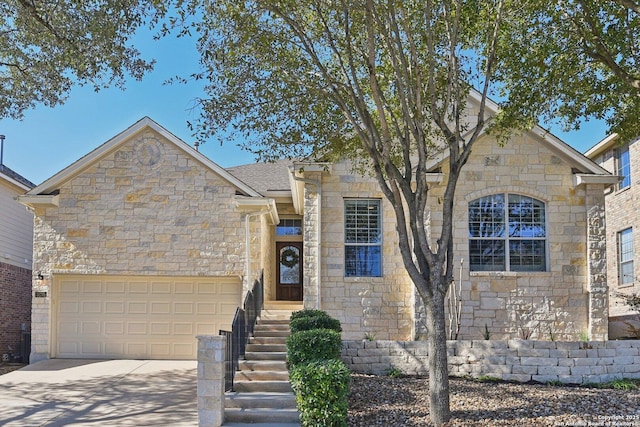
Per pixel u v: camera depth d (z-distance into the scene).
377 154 10.47
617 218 22.58
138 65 12.84
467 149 10.16
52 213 17.31
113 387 13.60
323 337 10.64
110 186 17.41
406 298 15.67
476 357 13.23
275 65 11.22
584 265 15.91
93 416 11.06
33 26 12.87
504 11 11.34
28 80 14.20
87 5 11.91
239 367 12.62
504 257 15.93
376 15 10.16
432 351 9.59
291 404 10.71
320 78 11.76
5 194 20.66
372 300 15.63
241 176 21.98
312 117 11.99
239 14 10.59
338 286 15.65
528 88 12.37
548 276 15.80
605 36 11.83
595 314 15.57
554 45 11.91
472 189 15.98
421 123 10.20
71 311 17.45
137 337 17.39
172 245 17.25
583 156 16.03
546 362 13.05
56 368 15.84
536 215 16.14
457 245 15.80
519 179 16.08
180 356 17.28
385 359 13.37
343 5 10.12
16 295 21.20
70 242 17.22
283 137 11.98
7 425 10.52
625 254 22.16
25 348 20.14
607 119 13.37
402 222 10.09
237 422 10.28
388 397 11.04
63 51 12.93
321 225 15.74
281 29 11.25
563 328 15.65
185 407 11.69
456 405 10.49
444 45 11.20
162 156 17.48
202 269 17.19
